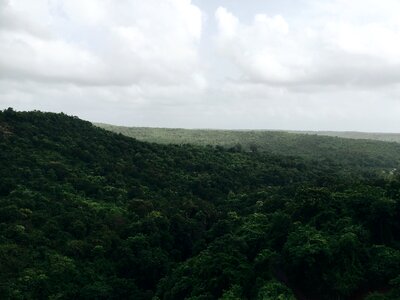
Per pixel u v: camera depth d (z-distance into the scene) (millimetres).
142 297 69250
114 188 104562
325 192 73312
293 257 56812
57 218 82750
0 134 110875
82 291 66750
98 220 87688
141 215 94688
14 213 79250
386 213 63156
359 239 59875
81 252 75500
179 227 91312
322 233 61844
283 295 51312
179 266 73188
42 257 71562
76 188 100188
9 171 95250
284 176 140500
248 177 136000
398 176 94438
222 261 60188
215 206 113250
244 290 56250
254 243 67125
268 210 89938
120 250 78312
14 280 64250
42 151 111688
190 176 128375
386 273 54188
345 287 53344
